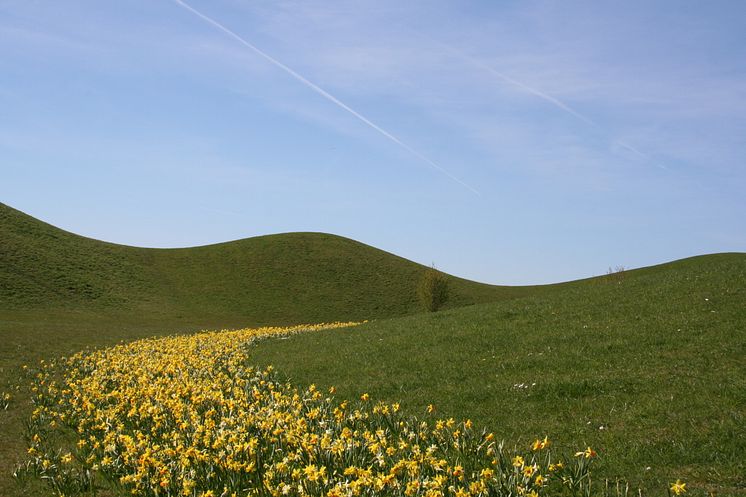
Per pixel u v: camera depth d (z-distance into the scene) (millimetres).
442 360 18203
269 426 10977
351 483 7766
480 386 14797
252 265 94000
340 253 102562
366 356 20406
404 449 10062
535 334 19734
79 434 13469
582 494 8125
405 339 22562
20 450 12586
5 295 62094
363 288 90438
